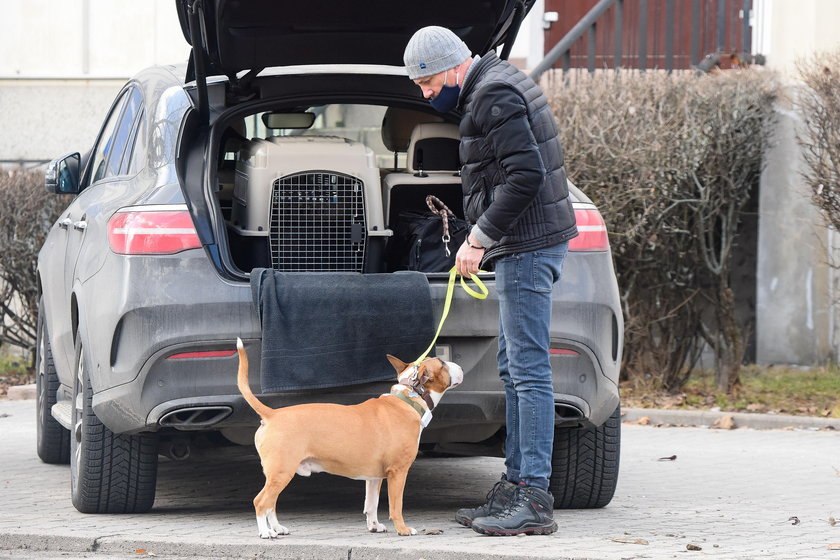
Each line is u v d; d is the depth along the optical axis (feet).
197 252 29.12
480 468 42.68
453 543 27.89
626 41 75.72
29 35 83.97
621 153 57.72
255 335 28.66
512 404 29.71
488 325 29.63
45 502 34.24
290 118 35.06
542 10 83.25
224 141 36.22
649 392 60.80
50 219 66.90
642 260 59.41
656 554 26.89
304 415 27.61
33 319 68.13
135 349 28.73
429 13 31.94
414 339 29.17
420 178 34.60
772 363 68.18
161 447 32.30
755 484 39.17
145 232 29.25
